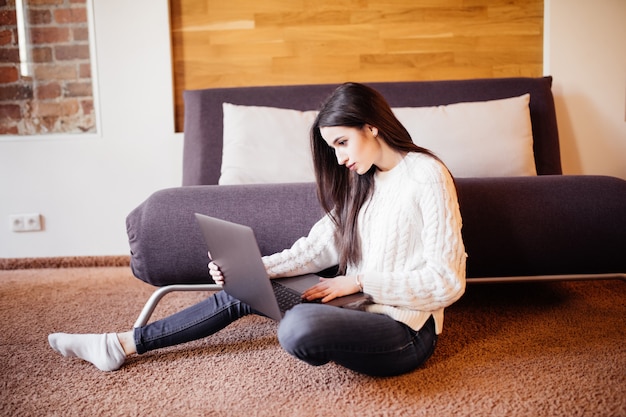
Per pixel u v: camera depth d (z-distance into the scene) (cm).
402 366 132
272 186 174
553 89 272
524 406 123
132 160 280
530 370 142
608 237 170
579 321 179
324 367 147
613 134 275
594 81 272
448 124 231
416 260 133
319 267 156
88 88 280
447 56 279
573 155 275
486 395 128
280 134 234
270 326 182
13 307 214
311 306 122
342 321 120
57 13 275
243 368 150
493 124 231
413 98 253
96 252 286
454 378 138
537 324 177
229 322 149
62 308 212
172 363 154
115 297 226
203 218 138
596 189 171
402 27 278
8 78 278
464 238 170
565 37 270
